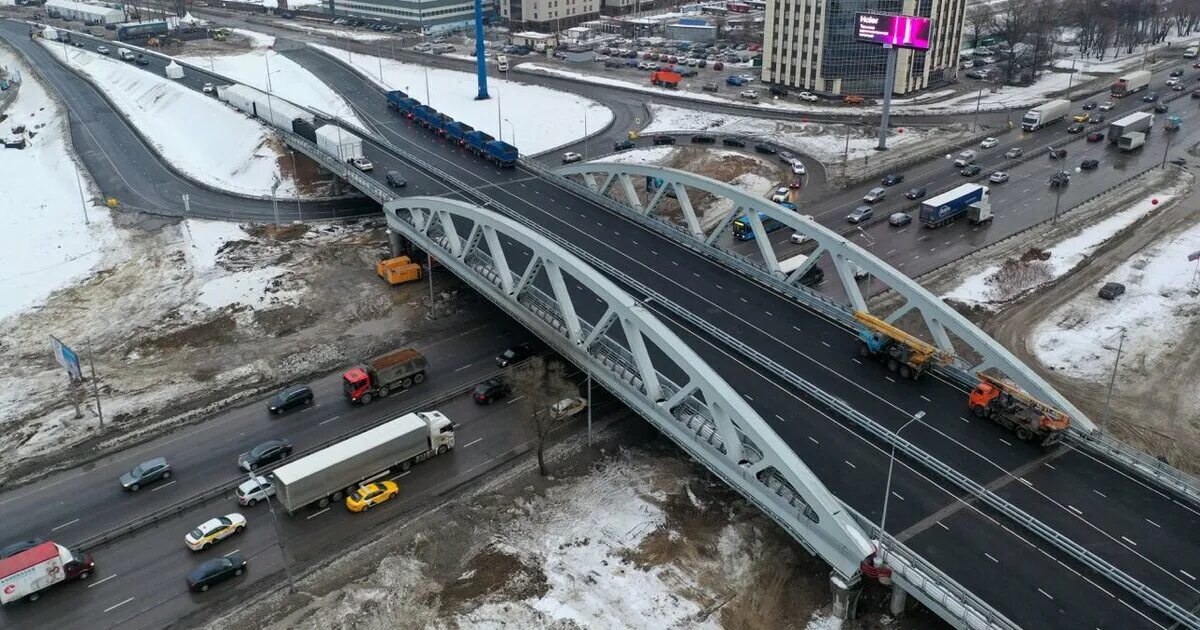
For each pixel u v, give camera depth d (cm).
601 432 7131
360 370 7619
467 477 6562
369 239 11244
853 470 5672
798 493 5178
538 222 9781
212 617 5234
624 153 14950
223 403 7600
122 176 13788
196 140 15638
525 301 7681
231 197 12950
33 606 5303
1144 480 5538
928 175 13712
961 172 13638
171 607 5312
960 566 4809
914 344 6644
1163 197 12481
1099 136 15275
